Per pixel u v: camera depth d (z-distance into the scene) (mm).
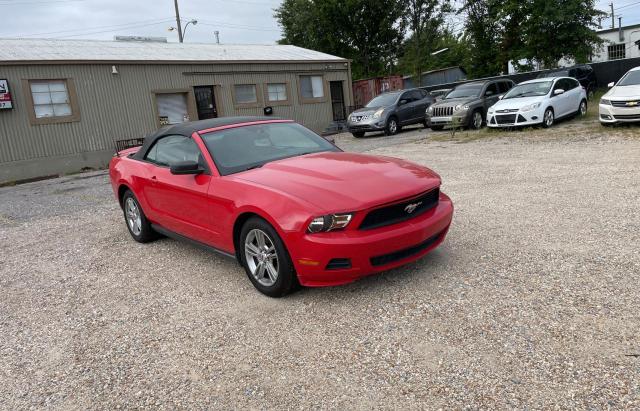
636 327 2959
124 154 6402
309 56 22562
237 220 4137
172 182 4918
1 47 16250
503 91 17422
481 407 2430
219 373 3002
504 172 8266
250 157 4684
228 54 20406
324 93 22469
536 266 4023
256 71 19828
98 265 5375
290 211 3654
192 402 2744
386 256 3707
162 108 17562
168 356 3266
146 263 5270
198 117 18469
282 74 20719
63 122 15273
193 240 4961
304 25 35406
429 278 4012
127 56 17062
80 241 6516
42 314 4195
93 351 3441
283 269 3789
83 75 15609
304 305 3803
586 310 3219
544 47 25109
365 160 4449
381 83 25672
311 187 3809
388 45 33625
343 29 32969
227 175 4395
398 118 17719
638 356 2678
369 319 3449
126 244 6125
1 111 14148
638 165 7668
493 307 3400
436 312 3428
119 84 16391
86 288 4703
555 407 2365
